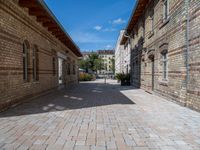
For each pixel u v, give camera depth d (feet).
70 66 90.68
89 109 29.76
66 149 15.05
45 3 34.58
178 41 32.83
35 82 41.39
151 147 15.43
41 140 16.79
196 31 27.27
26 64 37.96
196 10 27.22
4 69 28.07
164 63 42.16
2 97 27.48
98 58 234.99
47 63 50.88
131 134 18.40
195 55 27.66
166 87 39.40
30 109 29.35
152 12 51.39
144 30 59.36
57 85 63.26
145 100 38.86
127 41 102.53
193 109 28.66
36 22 41.75
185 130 19.54
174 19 34.42
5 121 22.49
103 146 15.60
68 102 36.32
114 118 24.26
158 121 22.91
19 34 33.35
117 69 187.01
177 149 15.08
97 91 57.98
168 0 37.99
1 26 27.43
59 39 64.69
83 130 19.49
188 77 30.01
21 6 33.63
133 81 81.25
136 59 73.10
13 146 15.55
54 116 25.07
